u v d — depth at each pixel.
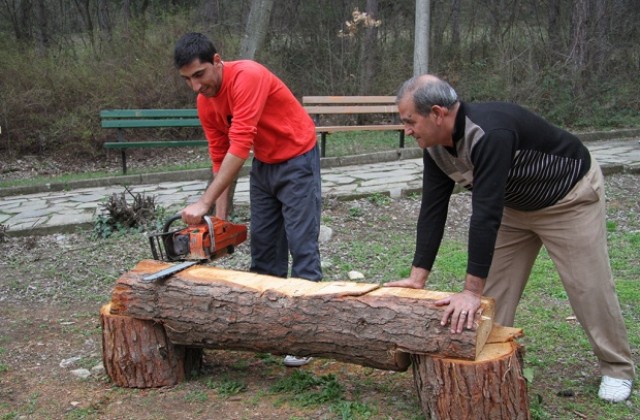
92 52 13.31
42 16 15.57
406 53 14.83
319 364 3.70
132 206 6.76
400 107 2.71
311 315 2.98
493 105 2.73
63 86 11.96
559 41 14.01
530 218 3.09
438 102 2.61
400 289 3.01
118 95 12.02
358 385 3.40
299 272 3.79
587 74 13.30
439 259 5.61
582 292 3.04
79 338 4.31
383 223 6.85
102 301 5.05
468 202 7.39
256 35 7.73
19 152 11.73
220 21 14.88
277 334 3.06
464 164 2.79
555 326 4.16
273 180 3.81
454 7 15.57
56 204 7.90
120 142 9.59
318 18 14.73
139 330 3.40
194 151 12.16
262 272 4.04
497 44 13.95
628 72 14.01
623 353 3.16
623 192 7.76
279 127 3.67
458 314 2.71
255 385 3.44
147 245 6.26
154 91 12.19
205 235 3.29
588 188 2.95
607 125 12.66
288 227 3.80
